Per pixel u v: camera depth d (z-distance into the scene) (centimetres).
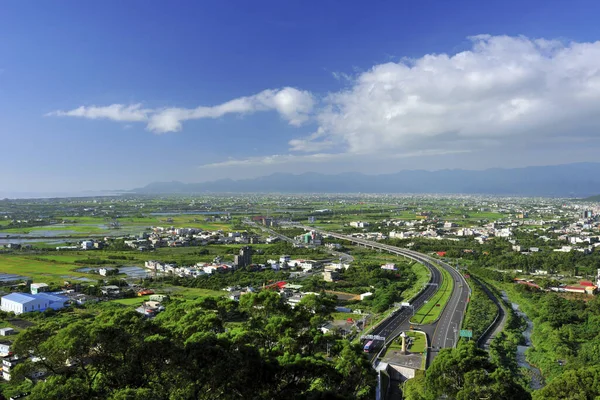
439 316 17788
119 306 18938
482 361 8481
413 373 11900
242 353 7044
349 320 17350
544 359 13388
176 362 6675
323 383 7619
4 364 10838
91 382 6381
